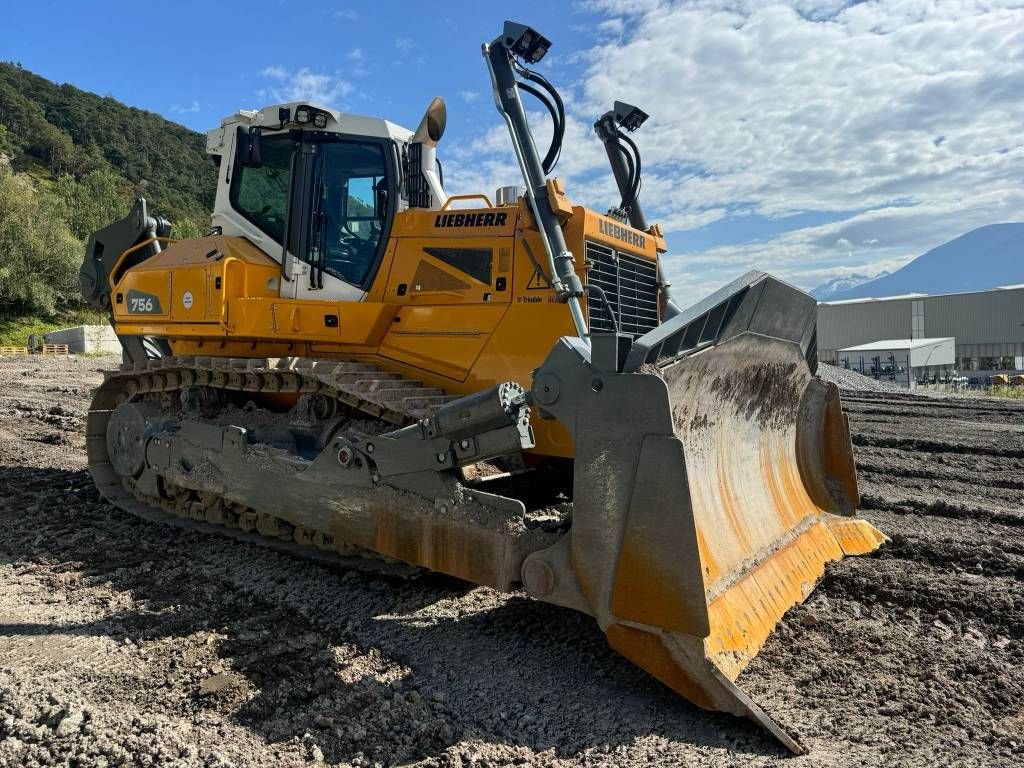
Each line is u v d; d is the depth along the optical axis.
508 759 2.63
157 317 5.67
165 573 4.66
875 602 4.06
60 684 3.12
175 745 2.67
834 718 2.89
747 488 4.01
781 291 4.00
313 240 5.32
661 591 2.82
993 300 53.72
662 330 3.00
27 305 49.69
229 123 5.83
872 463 8.33
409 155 5.42
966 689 3.14
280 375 5.14
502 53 4.64
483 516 3.51
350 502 4.10
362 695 3.08
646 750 2.68
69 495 6.67
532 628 3.81
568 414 3.07
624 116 6.35
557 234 4.43
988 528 5.54
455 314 4.88
